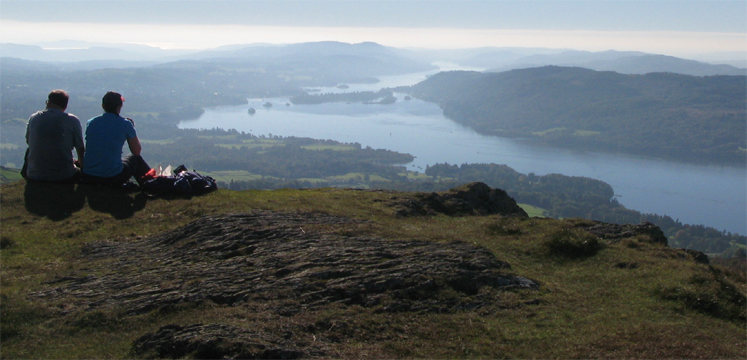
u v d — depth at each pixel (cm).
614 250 1521
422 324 918
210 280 1034
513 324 956
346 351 785
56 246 1236
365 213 1834
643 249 1586
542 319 988
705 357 812
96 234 1332
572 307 1063
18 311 864
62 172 1592
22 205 1436
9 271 1062
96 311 881
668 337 894
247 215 1523
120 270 1108
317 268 1098
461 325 929
